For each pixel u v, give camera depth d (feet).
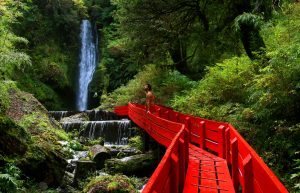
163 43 84.38
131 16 80.53
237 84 52.80
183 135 26.99
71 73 148.77
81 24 157.69
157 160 51.80
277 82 36.17
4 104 47.65
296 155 32.73
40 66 133.28
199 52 88.94
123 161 52.37
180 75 91.91
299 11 47.62
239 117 43.01
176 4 77.92
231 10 69.62
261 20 51.60
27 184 37.73
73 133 82.02
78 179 45.32
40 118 64.85
